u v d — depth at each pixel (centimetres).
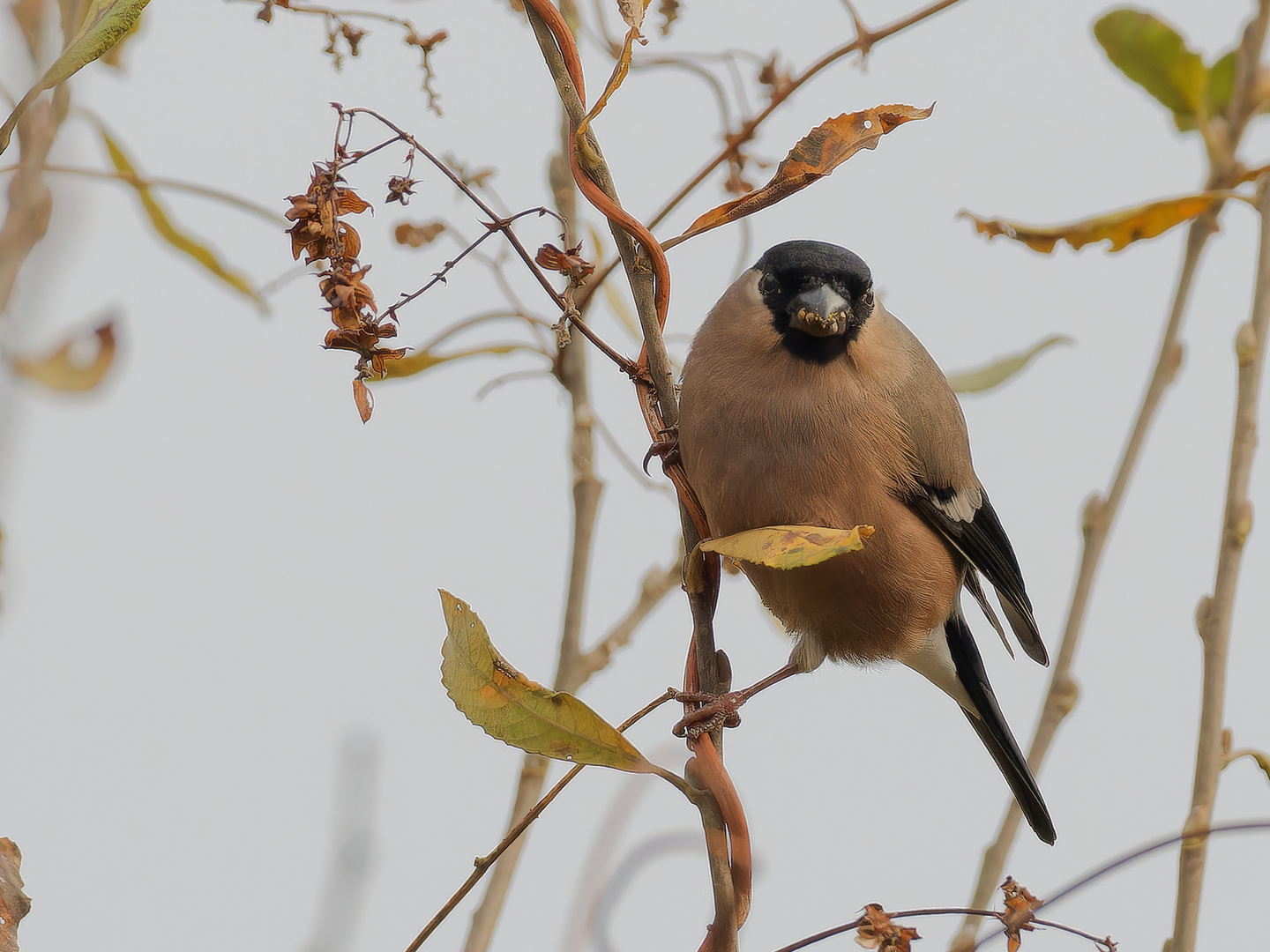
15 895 454
